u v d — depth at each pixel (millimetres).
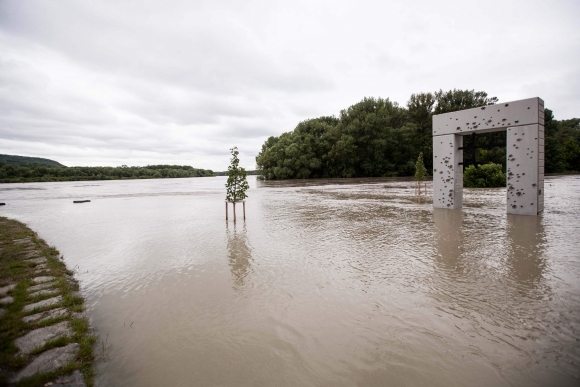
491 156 44906
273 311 4473
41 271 6461
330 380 2980
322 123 68188
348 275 5875
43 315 4445
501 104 12320
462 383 2891
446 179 14406
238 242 8812
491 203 16031
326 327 3977
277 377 3053
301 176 63875
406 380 2951
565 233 8766
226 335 3871
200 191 33531
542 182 12234
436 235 8992
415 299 4738
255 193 27453
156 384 3008
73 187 46688
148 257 7574
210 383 3000
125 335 3949
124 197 26578
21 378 3035
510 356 3275
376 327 3941
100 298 5164
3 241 9461
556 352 3322
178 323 4227
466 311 4305
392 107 59312
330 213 13922
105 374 3162
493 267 6066
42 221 13711
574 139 59000
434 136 14719
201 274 6203
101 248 8586
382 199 19516
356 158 57094
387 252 7367
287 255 7352
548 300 4566
